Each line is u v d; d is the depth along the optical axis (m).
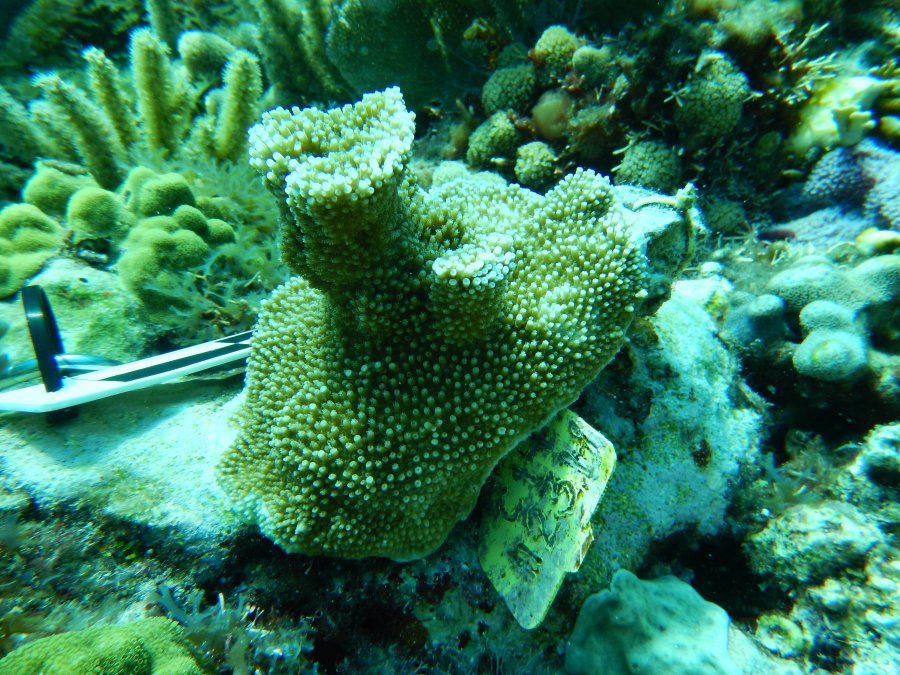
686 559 0.21
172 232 0.23
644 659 0.17
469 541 0.17
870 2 0.34
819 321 0.22
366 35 0.37
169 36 0.50
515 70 0.33
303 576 0.16
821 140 0.30
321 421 0.14
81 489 0.15
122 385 0.17
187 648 0.13
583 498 0.15
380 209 0.12
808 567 0.18
